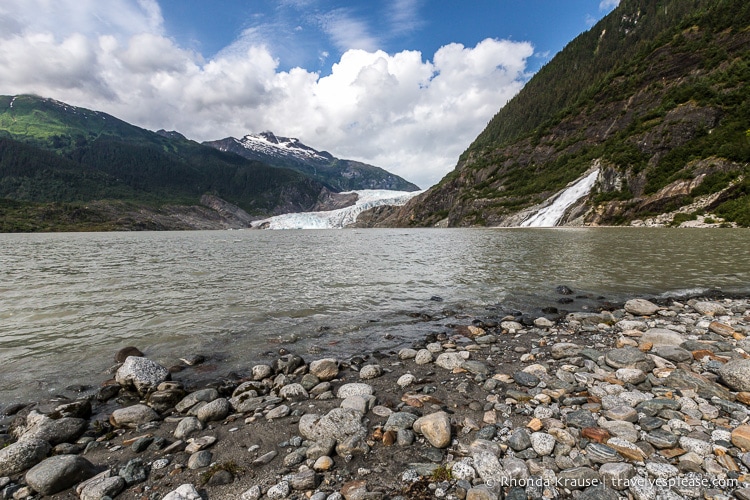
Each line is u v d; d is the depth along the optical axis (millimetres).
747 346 8094
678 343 8500
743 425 4609
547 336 9992
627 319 11266
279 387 7121
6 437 5609
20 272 22797
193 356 8969
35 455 4820
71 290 16703
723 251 25875
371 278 19312
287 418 5867
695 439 4531
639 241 34250
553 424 5164
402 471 4359
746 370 6008
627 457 4316
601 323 10977
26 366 8398
